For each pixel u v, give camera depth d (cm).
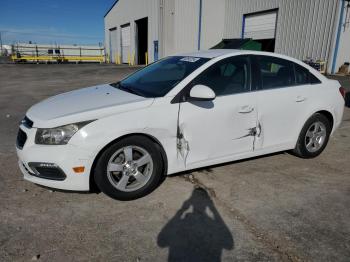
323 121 456
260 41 2038
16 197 334
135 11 3075
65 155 296
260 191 357
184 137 343
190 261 243
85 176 306
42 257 244
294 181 385
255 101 382
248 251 255
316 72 453
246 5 2111
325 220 301
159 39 2620
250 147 392
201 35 2361
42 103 368
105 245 260
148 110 322
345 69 1581
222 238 271
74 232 276
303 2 1664
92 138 297
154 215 305
